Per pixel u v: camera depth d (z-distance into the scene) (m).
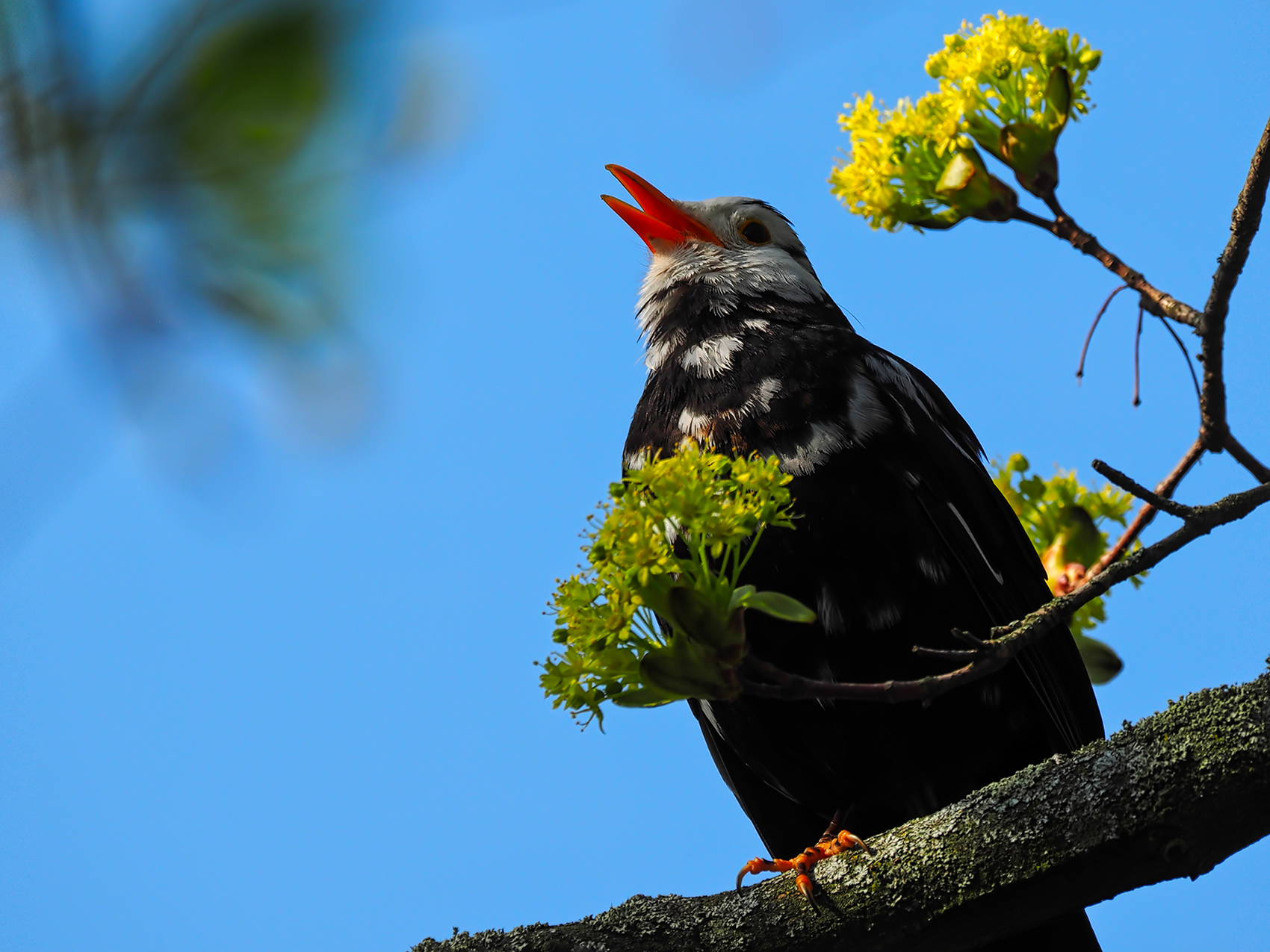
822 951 6.14
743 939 6.21
